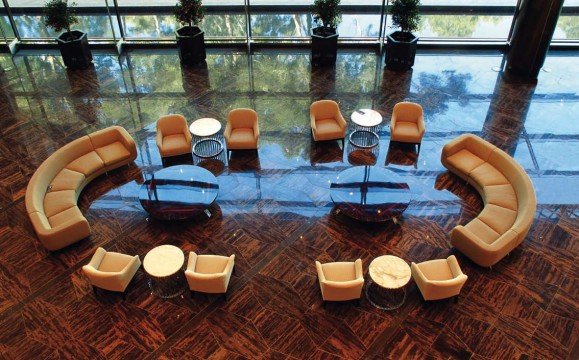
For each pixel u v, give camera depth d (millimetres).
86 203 8359
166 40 13219
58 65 12500
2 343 6375
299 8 12570
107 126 10266
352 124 10273
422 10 12555
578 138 9820
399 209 7738
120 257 7074
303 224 7980
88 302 6840
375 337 6398
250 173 8992
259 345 6328
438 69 12188
